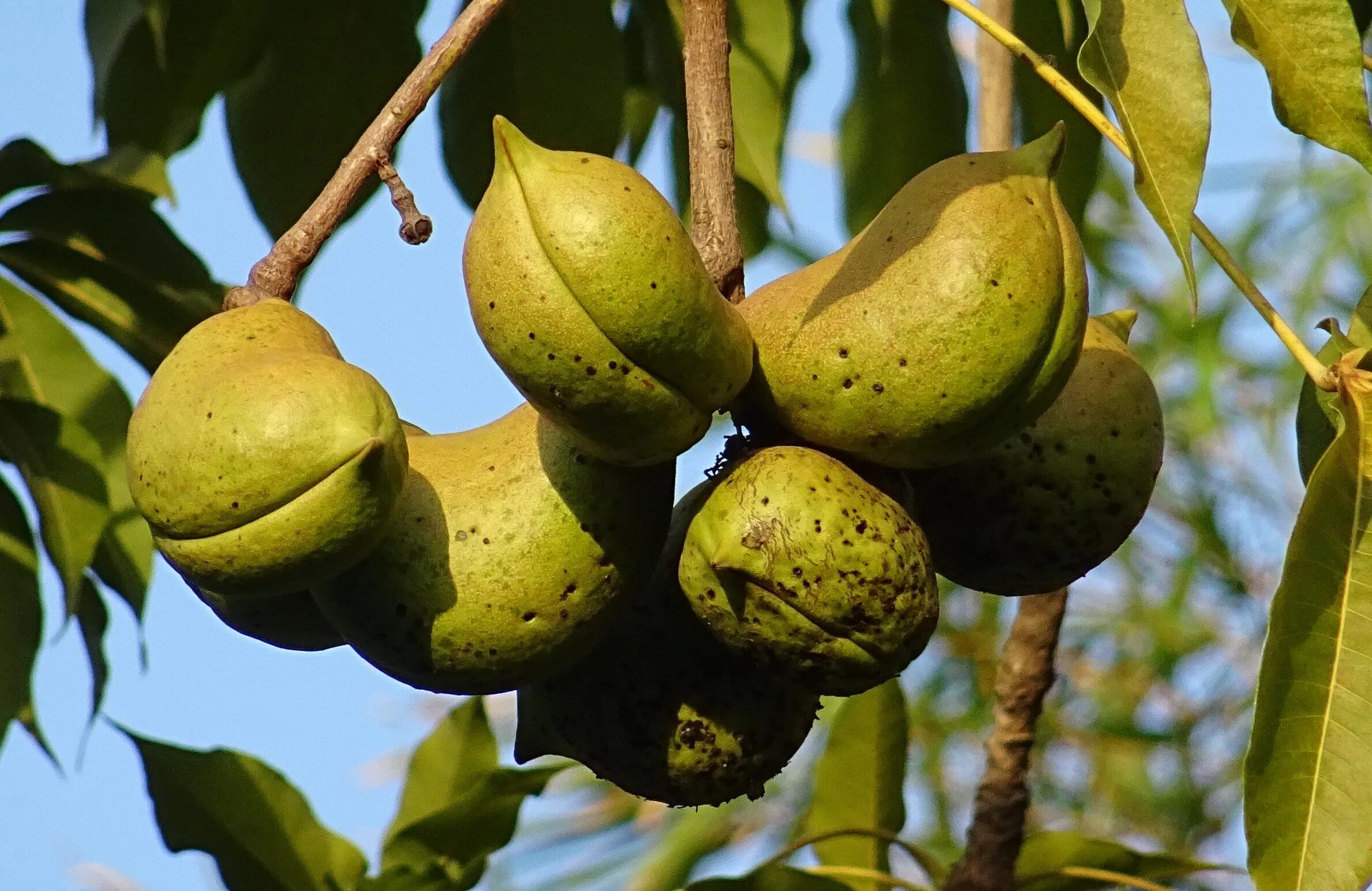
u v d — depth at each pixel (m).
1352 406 1.49
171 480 1.46
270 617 1.54
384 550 1.50
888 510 1.48
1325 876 1.47
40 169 1.74
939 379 1.48
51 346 1.80
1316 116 1.52
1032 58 1.51
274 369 1.47
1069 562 1.56
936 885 1.72
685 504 1.54
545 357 1.46
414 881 1.66
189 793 1.67
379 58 1.81
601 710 1.54
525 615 1.50
